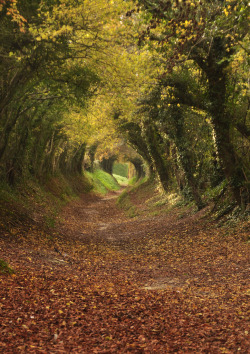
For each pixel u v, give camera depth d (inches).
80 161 2306.8
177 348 179.6
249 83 570.6
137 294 297.3
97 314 235.6
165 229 749.9
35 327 199.0
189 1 358.6
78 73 572.4
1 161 785.6
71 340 187.0
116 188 3048.7
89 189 2158.0
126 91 636.7
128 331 207.2
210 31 447.5
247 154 629.9
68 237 693.3
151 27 397.4
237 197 610.9
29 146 981.8
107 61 545.0
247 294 274.2
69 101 671.1
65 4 469.1
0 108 564.1
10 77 561.0
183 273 391.5
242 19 408.8
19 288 267.0
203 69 561.9
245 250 443.2
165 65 571.5
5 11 438.9
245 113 593.3
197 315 233.9
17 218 621.0
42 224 702.5
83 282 335.0
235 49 502.6
